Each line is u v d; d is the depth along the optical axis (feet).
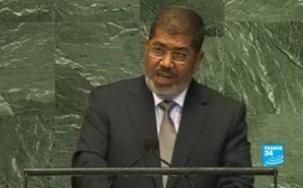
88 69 41.83
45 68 41.78
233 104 28.37
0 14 41.32
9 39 41.45
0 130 42.06
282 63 42.52
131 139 26.94
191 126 27.32
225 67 42.32
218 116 27.73
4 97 41.75
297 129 42.91
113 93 28.14
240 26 42.29
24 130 42.11
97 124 27.30
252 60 42.45
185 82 26.73
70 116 42.09
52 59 41.78
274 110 42.68
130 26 41.75
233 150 27.27
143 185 25.23
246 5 42.24
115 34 41.78
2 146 42.19
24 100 41.86
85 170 18.30
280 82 42.60
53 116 42.09
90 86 41.88
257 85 42.55
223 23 42.22
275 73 42.52
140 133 27.07
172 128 27.27
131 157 26.63
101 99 27.99
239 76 42.47
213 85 42.29
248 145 28.12
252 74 42.47
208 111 27.81
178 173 18.57
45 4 41.52
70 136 42.19
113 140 27.02
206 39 42.19
